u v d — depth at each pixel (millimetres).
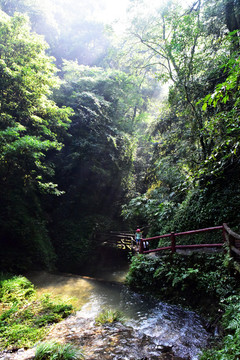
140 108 21578
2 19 9422
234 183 7520
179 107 10547
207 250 6832
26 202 12367
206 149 7750
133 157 19203
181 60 8539
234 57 6762
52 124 11562
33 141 8219
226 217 7066
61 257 12734
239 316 3678
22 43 9773
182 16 8508
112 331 4695
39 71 10250
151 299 6445
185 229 8336
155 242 10188
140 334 4570
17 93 9547
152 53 12516
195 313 5250
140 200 10039
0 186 11328
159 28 10633
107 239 14461
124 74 17625
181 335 4430
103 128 16703
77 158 15000
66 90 16453
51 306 5895
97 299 6645
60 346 4004
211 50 8953
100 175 16172
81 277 8969
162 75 9219
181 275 6023
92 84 17391
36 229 11664
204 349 3859
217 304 4977
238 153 5680
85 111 15906
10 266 9133
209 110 8508
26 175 11656
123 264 12820
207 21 9086
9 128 7938
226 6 8055
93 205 16406
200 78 9148
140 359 3703
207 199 7957
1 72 8664
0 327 4809
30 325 4984
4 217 10750
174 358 3717
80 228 14609
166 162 11055
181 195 10516
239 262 4824
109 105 17234
